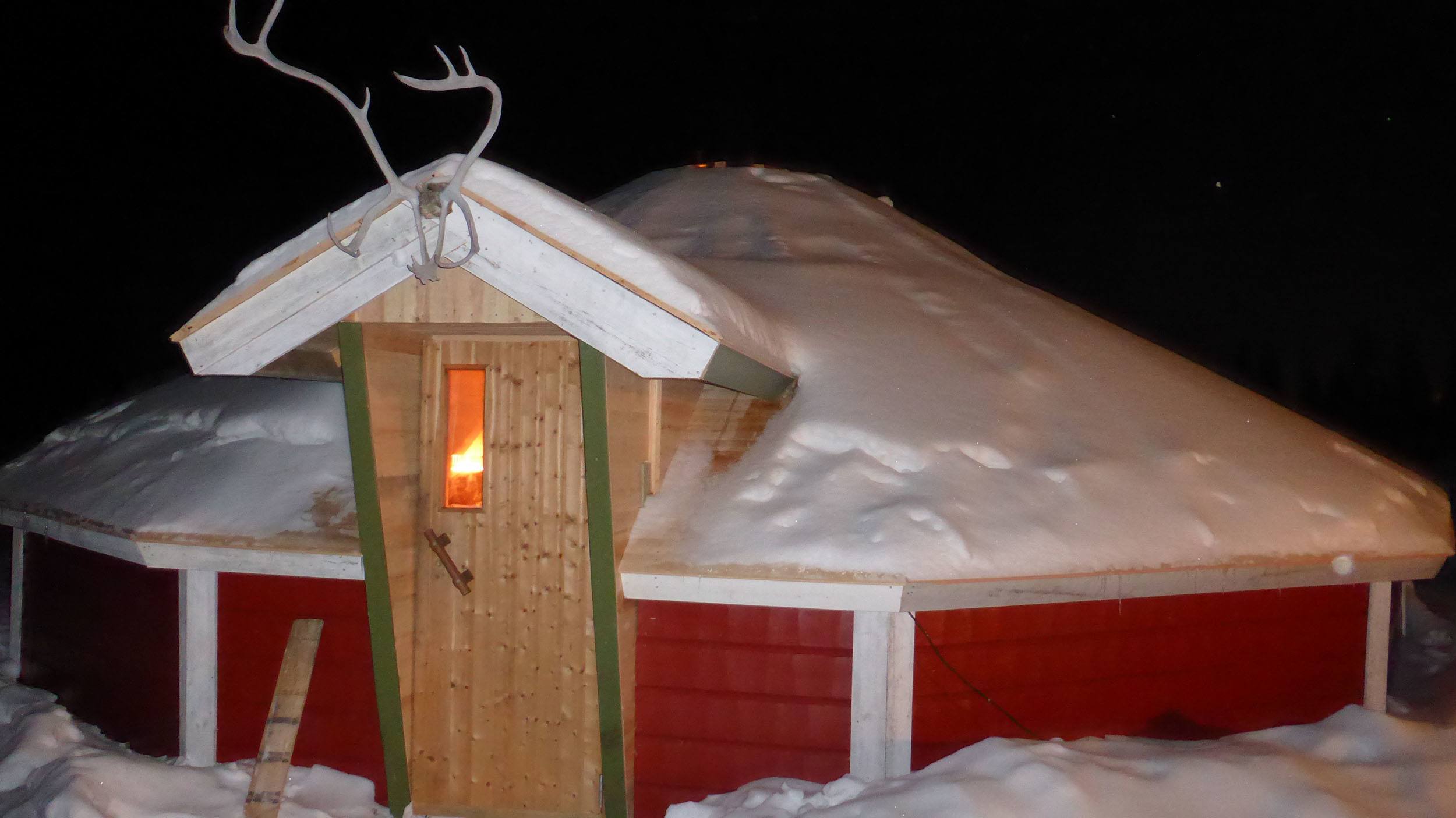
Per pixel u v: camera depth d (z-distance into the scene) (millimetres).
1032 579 3908
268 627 4727
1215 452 5227
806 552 3838
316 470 4902
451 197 3338
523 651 4188
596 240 3479
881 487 4188
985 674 4277
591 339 3463
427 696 4242
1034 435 4855
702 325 3320
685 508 4215
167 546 4539
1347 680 5289
